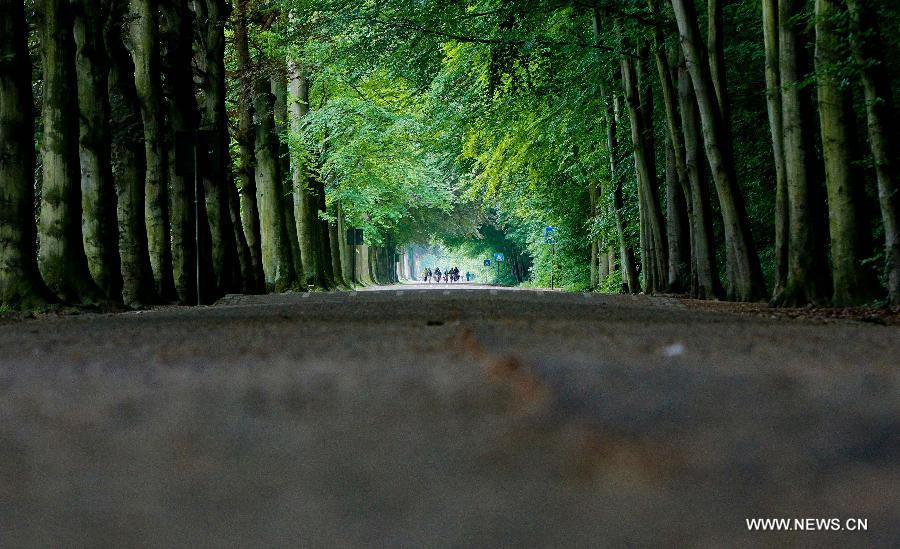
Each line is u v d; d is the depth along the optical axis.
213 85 34.88
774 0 21.75
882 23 20.66
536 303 19.97
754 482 1.59
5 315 17.55
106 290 23.14
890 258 18.12
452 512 1.40
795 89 20.41
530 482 1.58
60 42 20.59
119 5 27.31
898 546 1.27
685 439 2.02
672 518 1.36
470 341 6.81
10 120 19.30
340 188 58.41
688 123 27.81
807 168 20.42
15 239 19.08
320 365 5.39
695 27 24.59
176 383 4.39
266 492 1.58
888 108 18.23
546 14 30.34
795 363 5.45
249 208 40.28
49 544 1.29
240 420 2.66
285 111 47.81
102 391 4.05
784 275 21.31
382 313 15.25
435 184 66.81
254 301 28.89
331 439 2.21
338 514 1.40
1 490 1.72
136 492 1.63
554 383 3.56
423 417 2.54
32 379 5.13
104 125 23.48
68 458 2.06
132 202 25.75
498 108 38.47
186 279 28.80
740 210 24.52
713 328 10.80
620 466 1.66
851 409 2.79
